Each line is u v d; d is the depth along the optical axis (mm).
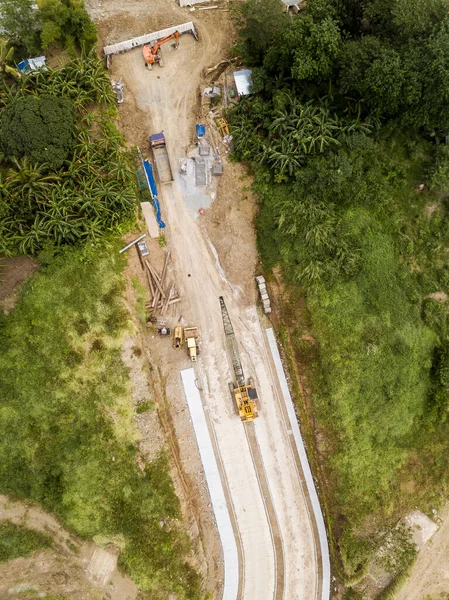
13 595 31141
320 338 34344
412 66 29547
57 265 32375
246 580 35094
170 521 32594
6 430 31844
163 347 35719
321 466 35562
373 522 34531
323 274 34062
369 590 34531
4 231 31094
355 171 33656
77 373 32375
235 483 35531
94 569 32812
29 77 32781
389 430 34438
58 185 31609
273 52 32531
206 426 35531
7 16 32844
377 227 34656
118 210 33469
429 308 35219
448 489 35031
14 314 32219
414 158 34875
